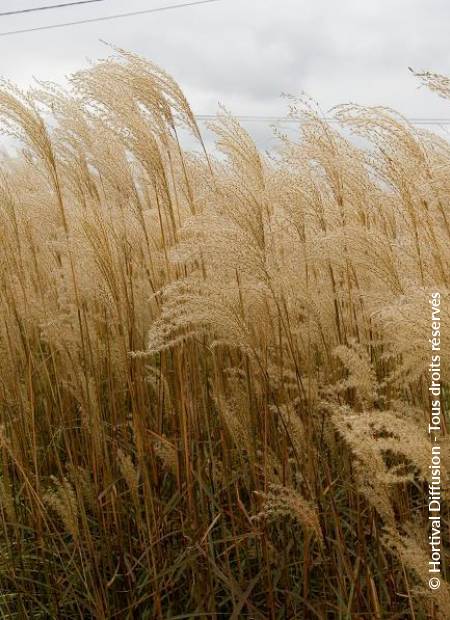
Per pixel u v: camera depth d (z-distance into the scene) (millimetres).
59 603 3154
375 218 3598
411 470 3186
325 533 2934
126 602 3227
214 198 3238
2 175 4297
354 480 3117
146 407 3924
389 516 2316
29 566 3447
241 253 2781
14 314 3979
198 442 3463
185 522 3375
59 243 3729
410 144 2768
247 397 3480
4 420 3801
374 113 2805
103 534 3305
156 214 4406
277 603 3020
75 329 3844
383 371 3539
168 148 3629
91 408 3496
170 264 3484
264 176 3604
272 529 3270
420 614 2504
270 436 3418
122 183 3637
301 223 3377
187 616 2785
